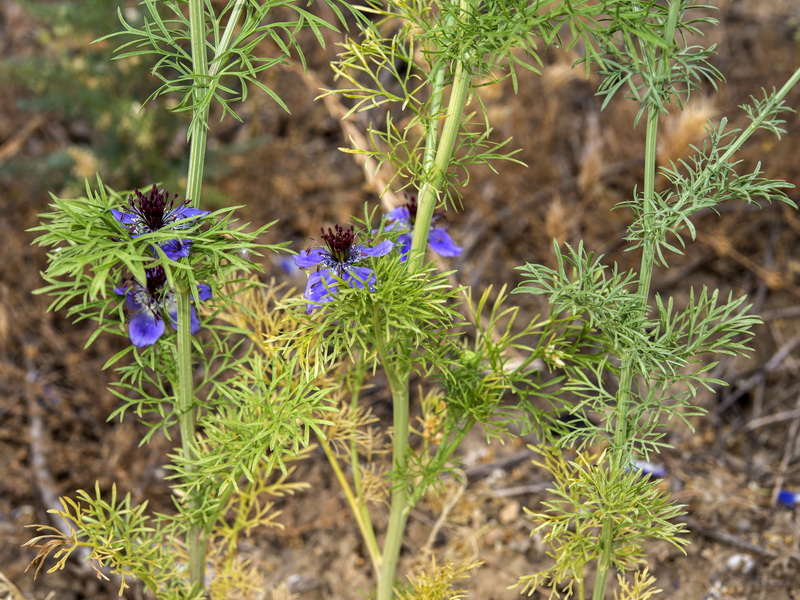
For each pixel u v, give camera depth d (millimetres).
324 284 543
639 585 638
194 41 548
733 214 1062
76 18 1002
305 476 882
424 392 916
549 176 1090
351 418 694
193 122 553
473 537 795
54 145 1184
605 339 600
